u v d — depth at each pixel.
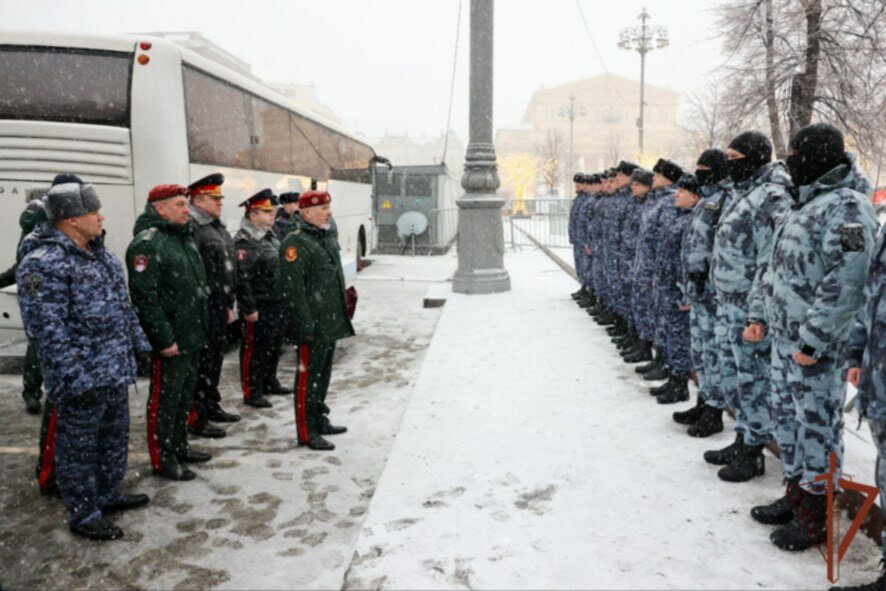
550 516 3.52
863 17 11.10
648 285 6.25
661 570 2.99
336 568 3.21
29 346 5.55
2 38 6.41
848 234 2.83
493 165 11.86
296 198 7.43
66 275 3.33
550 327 8.63
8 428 5.26
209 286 5.11
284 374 7.08
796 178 3.12
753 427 3.88
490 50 11.55
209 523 3.70
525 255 19.91
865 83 11.23
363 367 7.20
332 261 4.82
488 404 5.46
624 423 4.97
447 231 22.50
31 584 3.10
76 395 3.34
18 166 6.47
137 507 3.87
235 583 3.09
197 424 5.06
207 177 5.13
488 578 2.93
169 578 3.14
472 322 9.05
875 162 11.82
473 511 3.59
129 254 3.95
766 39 12.26
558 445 4.54
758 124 12.80
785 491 3.76
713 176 4.54
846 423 4.45
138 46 6.52
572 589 2.84
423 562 3.07
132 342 3.83
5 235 6.56
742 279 3.88
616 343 7.59
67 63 6.47
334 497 4.02
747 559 3.07
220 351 5.30
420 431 4.84
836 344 3.08
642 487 3.86
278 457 4.67
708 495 3.74
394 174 21.17
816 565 3.01
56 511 3.84
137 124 6.51
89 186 3.39
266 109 9.52
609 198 8.20
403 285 13.82
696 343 4.77
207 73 7.41
